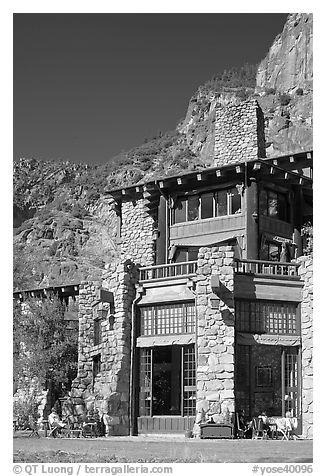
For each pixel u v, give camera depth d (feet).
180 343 93.45
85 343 111.34
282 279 94.68
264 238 109.40
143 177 434.71
